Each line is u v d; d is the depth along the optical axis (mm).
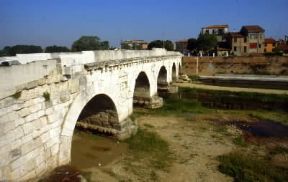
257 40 105750
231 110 42812
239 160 23328
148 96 41250
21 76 12516
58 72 15555
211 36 103562
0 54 22094
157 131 30688
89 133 27531
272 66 73312
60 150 16297
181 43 136625
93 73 20125
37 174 14086
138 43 140750
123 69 26875
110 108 25859
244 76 70688
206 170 21625
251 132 32375
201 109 42812
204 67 79625
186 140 28250
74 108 17531
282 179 20266
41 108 14234
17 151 12477
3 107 11500
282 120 37375
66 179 14945
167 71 54875
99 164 21422
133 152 24234
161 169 21438
